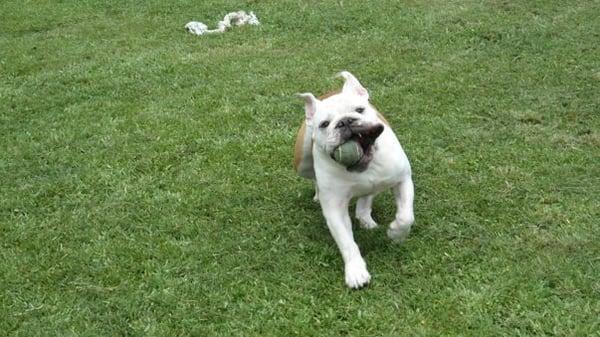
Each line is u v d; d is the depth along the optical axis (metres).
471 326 1.84
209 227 2.38
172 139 3.00
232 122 3.12
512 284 1.96
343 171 2.01
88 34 4.67
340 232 2.06
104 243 2.34
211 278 2.13
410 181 2.11
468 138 2.79
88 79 3.80
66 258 2.28
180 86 3.62
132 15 5.00
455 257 2.10
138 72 3.84
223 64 3.85
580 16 4.00
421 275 2.05
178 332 1.94
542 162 2.57
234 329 1.93
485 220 2.27
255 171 2.70
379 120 2.02
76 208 2.57
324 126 1.98
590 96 3.06
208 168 2.76
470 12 4.24
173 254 2.25
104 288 2.13
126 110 3.35
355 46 3.92
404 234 2.11
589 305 1.87
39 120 3.32
